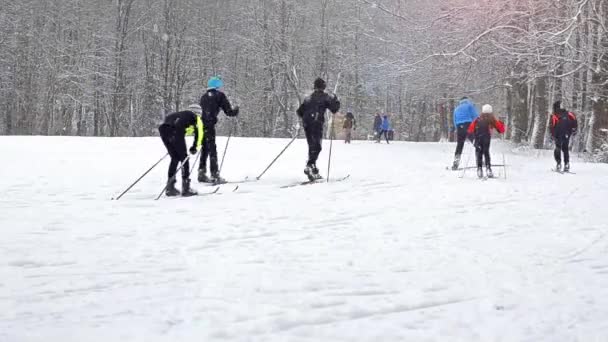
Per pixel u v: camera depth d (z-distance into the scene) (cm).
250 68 5222
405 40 3086
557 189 1027
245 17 4944
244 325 344
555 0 2284
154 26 4741
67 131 5012
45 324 342
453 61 2672
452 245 582
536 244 593
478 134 1191
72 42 4750
